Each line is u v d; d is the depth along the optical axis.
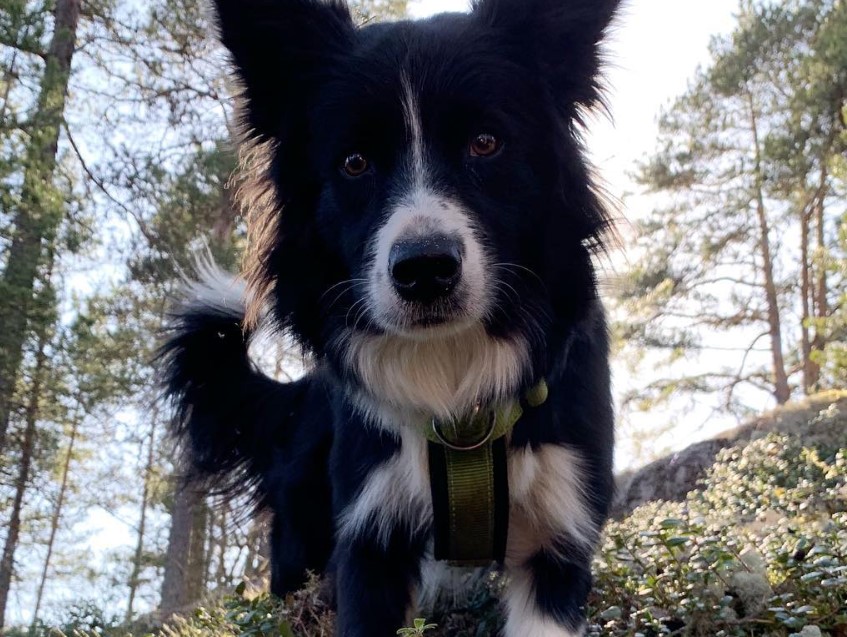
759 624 0.47
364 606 0.49
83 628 1.19
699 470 1.65
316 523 0.63
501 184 0.47
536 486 0.48
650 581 0.49
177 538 2.16
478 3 0.51
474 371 0.47
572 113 0.51
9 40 1.95
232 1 0.50
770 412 1.77
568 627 0.47
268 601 0.59
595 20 0.50
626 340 3.17
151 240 2.10
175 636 0.74
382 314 0.44
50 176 1.92
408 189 0.45
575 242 0.50
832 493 0.78
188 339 0.75
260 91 0.52
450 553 0.49
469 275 0.43
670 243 3.23
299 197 0.51
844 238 2.03
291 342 0.54
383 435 0.49
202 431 0.76
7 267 1.88
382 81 0.46
